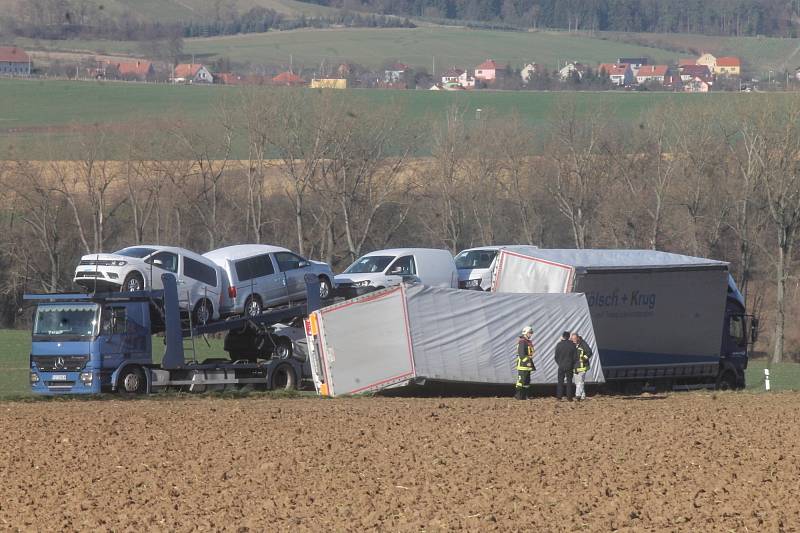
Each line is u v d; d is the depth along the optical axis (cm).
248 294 9481
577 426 7325
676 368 10431
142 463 5875
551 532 4388
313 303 9794
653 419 7800
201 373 9231
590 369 9794
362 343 9269
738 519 4612
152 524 4534
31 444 6506
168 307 8888
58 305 8862
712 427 7381
